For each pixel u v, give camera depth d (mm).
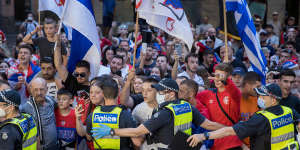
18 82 10734
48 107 8586
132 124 7648
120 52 13445
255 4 22125
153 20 10047
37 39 12086
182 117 7539
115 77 10203
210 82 11844
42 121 8367
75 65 10461
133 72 8992
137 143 7688
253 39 10609
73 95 9719
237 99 8969
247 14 10625
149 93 8266
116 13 32375
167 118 7367
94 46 10375
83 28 9945
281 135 7496
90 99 8633
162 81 7707
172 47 16500
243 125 7488
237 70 10086
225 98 8938
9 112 7270
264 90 7531
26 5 35469
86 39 10500
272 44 21219
